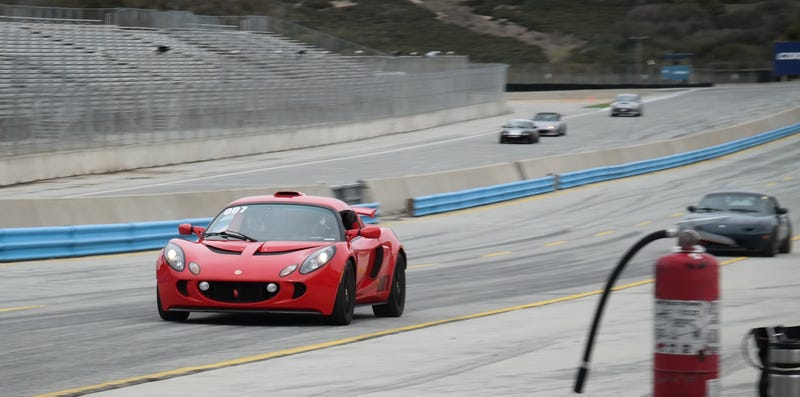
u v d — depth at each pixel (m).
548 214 67.38
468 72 155.50
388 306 25.09
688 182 88.94
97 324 22.48
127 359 17.98
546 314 26.42
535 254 46.53
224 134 98.38
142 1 166.50
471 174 75.00
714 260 11.70
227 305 21.34
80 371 16.75
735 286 34.56
